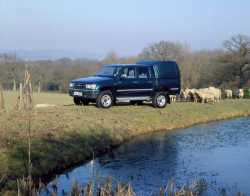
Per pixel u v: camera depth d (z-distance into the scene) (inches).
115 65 898.1
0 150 479.5
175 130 837.8
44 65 2731.3
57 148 543.8
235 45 2603.3
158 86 930.1
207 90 1215.6
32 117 674.2
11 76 1971.0
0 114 706.2
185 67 2630.4
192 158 572.4
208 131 828.0
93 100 877.8
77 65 2731.3
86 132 652.1
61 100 1679.4
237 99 1413.6
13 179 417.7
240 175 482.9
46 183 440.1
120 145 666.8
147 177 468.4
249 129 861.8
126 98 885.2
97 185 413.7
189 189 386.9
